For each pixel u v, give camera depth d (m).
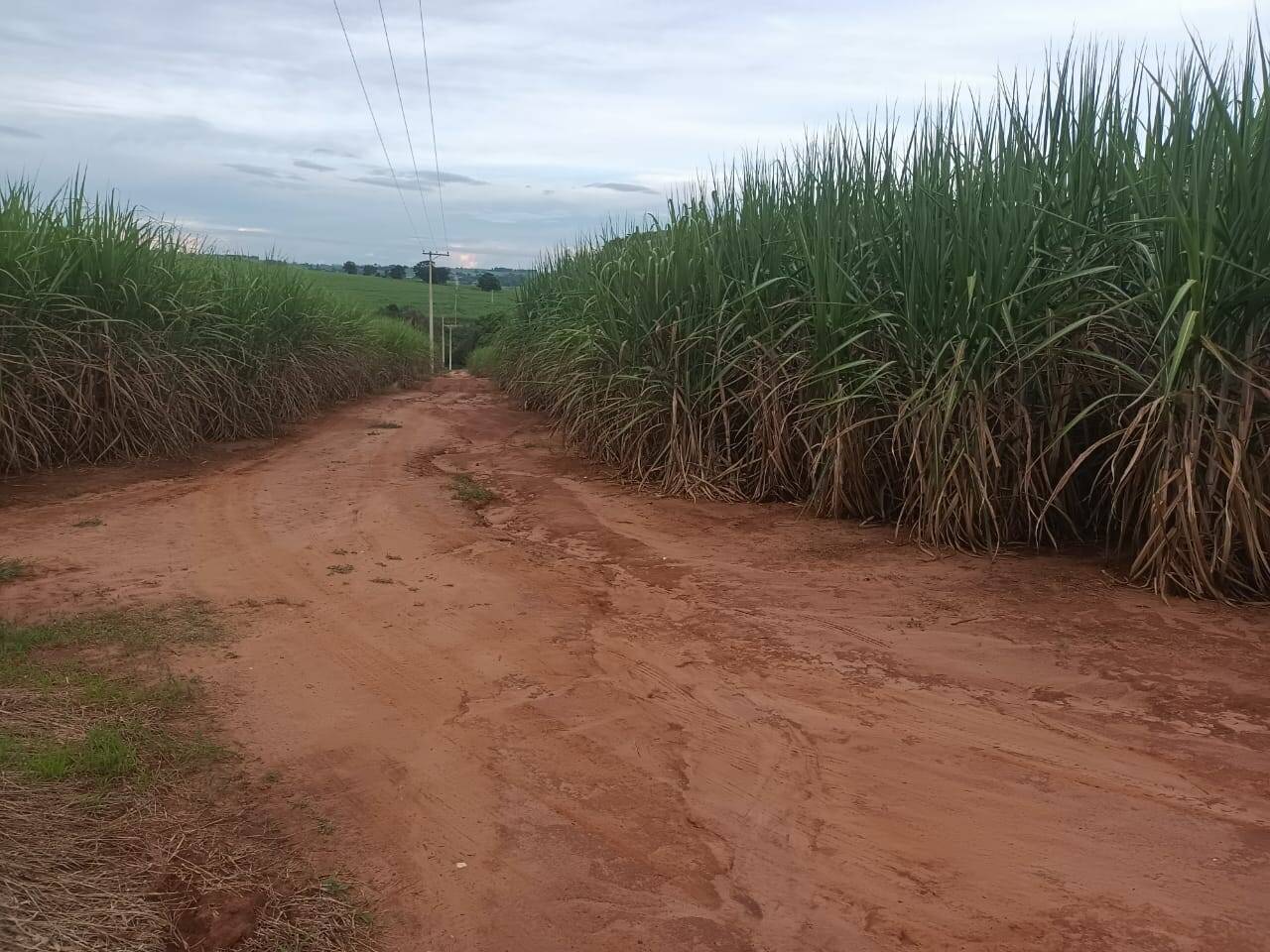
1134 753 3.55
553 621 5.14
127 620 4.92
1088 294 5.78
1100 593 5.31
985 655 4.52
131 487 8.67
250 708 3.93
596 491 8.79
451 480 9.39
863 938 2.54
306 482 9.24
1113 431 5.86
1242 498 5.01
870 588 5.57
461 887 2.76
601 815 3.16
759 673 4.38
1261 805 3.17
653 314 8.80
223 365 12.18
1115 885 2.75
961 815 3.14
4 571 5.67
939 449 6.14
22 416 9.01
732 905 2.68
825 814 3.16
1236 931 2.53
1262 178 4.82
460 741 3.70
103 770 3.24
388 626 5.03
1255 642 4.55
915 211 6.69
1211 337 5.11
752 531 7.06
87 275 9.50
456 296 58.16
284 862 2.84
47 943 2.25
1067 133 6.11
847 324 6.96
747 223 8.44
